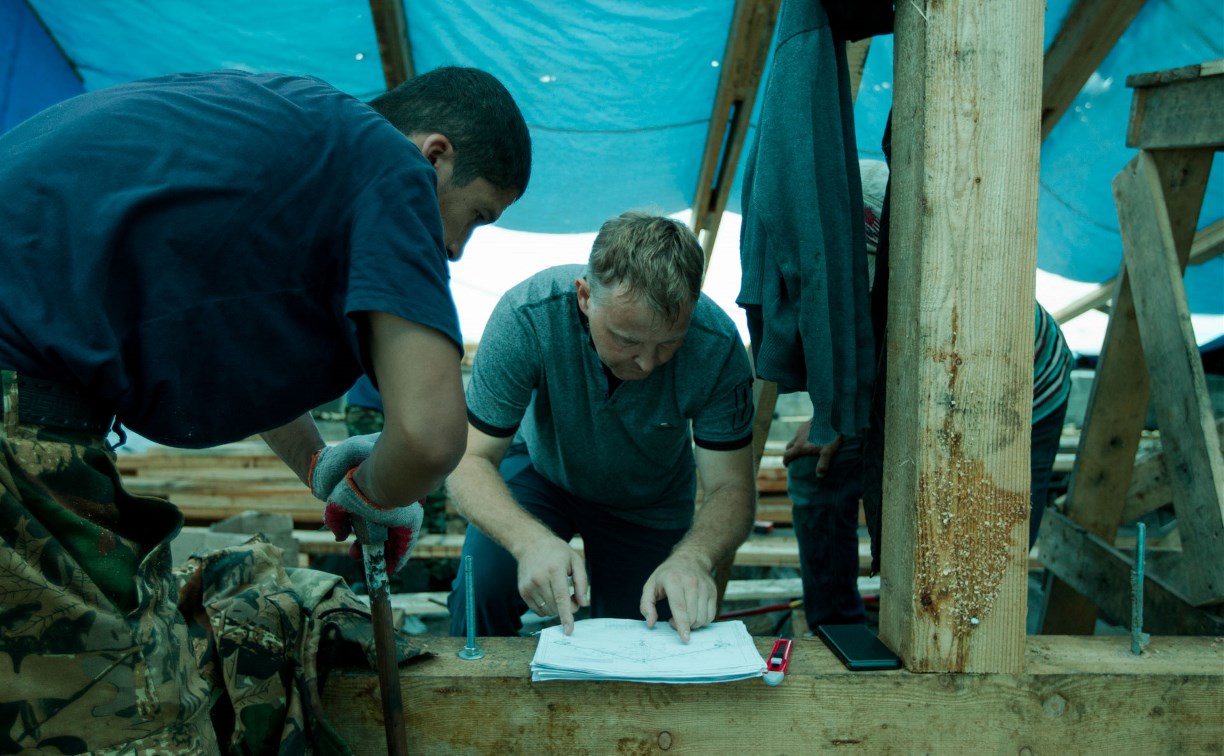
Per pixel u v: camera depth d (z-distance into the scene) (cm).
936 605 146
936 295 143
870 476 182
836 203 158
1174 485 227
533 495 247
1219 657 155
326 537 432
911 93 146
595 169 448
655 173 454
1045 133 344
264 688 135
